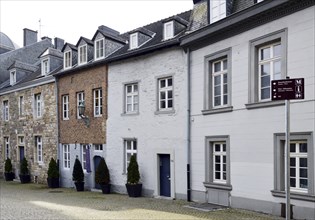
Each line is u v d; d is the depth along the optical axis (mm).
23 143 24844
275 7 10422
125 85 17047
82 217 10602
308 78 9742
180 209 11859
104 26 22594
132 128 16438
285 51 10328
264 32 11031
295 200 9898
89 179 18969
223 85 12750
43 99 22797
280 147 10484
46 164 22328
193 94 13805
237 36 11984
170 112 14695
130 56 16516
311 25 9711
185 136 14023
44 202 14109
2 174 27062
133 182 15477
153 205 12891
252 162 11258
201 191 13242
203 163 13195
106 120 17906
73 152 20109
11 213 11406
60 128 21250
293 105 10102
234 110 11984
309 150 9625
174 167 14391
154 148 15305
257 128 11148
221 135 12445
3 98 27359
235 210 11391
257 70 11391
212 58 12977
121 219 10211
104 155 17953
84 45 19938
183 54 14336
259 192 10977
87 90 19203
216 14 13070
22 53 31641
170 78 15023
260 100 11289
